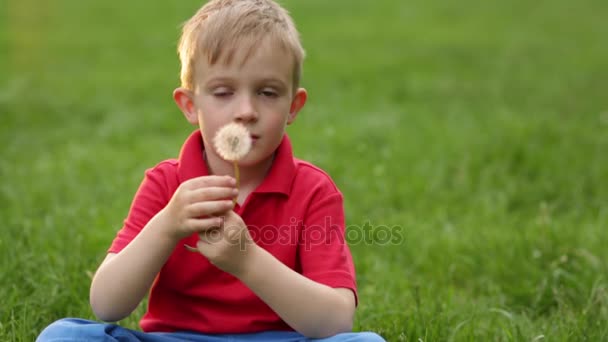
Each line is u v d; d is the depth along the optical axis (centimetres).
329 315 352
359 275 629
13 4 2577
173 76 1644
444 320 499
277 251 373
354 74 1655
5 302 495
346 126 1147
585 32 2272
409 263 660
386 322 497
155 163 979
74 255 586
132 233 372
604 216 763
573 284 577
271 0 388
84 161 986
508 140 1034
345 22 2392
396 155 990
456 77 1647
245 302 371
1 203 799
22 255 564
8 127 1219
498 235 687
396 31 2242
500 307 553
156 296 385
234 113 355
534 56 1909
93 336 342
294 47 367
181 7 2591
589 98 1440
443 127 1155
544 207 721
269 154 367
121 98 1444
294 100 387
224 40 355
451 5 2745
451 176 919
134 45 1997
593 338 469
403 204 823
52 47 1942
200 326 374
